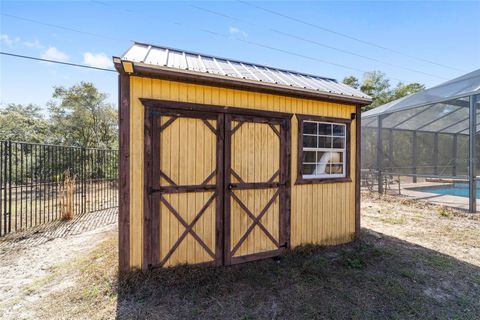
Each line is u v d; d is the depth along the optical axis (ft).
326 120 15.61
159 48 14.39
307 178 15.03
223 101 12.50
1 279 11.35
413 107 30.94
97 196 28.14
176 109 11.46
